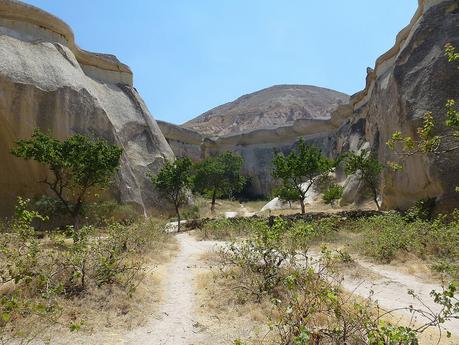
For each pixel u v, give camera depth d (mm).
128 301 6781
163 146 28953
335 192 25188
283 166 22656
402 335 3545
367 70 31188
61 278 7043
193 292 7816
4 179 19625
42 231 16891
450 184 15383
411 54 19141
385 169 20188
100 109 23531
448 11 18938
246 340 5270
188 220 23719
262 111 79625
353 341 4195
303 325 4246
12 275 6395
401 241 11031
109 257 8031
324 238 13602
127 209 21156
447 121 5242
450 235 10672
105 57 29234
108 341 5359
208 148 46406
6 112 19531
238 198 43688
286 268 7852
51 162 15125
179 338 5559
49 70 21953
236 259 8602
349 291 7781
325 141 39469
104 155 15742
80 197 15586
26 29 23188
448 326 5945
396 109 19078
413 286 8273
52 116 21078
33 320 5609
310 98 90250
